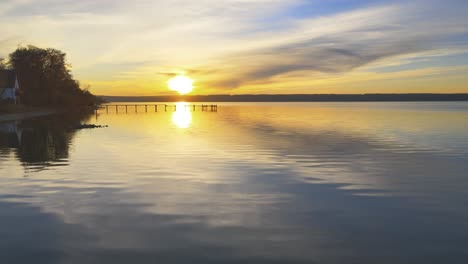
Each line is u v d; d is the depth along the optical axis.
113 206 9.30
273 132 29.83
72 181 12.03
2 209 9.03
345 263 6.20
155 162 15.71
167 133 29.08
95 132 29.59
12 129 30.86
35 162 15.62
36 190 10.85
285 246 6.87
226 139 24.69
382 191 10.90
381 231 7.64
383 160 16.22
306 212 8.89
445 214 8.76
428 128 32.69
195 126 37.06
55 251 6.61
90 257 6.38
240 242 7.04
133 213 8.75
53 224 7.98
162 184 11.71
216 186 11.48
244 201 9.83
